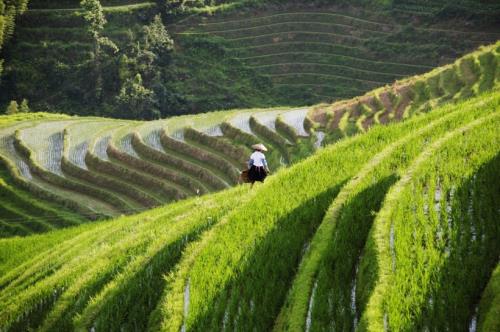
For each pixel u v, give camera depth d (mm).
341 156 31016
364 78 142750
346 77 144625
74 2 169000
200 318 20828
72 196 84438
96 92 142625
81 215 79250
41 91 147500
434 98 77562
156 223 37500
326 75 146750
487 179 22688
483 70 79438
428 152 26281
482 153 24500
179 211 38906
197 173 83312
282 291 21281
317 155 32719
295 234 24156
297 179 29469
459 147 26078
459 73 82562
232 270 23125
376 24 154375
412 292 17781
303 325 18828
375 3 159375
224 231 26016
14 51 153375
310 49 155250
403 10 153250
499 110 29797
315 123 84312
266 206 27156
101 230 45938
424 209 22203
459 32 140250
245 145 85875
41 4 167000
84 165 92438
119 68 143375
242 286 22031
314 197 26656
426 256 19219
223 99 144500
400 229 20859
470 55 87688
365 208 23500
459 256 18922
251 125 93000
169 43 155625
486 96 35562
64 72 148875
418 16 149375
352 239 21938
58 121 117688
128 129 104750
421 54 141000
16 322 30094
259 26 164000
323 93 142500
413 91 82938
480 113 30562
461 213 21250
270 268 22469
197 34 161750
